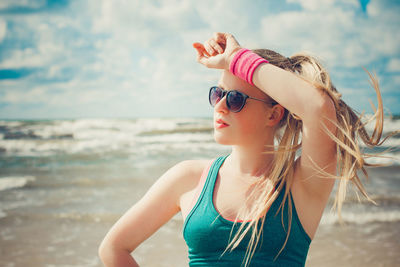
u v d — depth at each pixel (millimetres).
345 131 1273
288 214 1338
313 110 1218
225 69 1498
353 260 5613
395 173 13930
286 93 1267
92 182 12281
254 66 1320
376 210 8328
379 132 1285
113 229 1526
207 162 1594
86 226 7504
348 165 1262
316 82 1239
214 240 1349
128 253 1504
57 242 6578
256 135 1457
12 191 11055
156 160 18594
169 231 7086
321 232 6941
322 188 1356
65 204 9250
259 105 1446
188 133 33812
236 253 1322
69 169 15664
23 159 19641
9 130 34219
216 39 1485
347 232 6902
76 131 34594
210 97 1540
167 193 1527
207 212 1384
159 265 5535
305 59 1456
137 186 11508
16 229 7332
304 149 1311
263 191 1380
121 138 30875
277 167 1394
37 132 33344
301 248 1363
